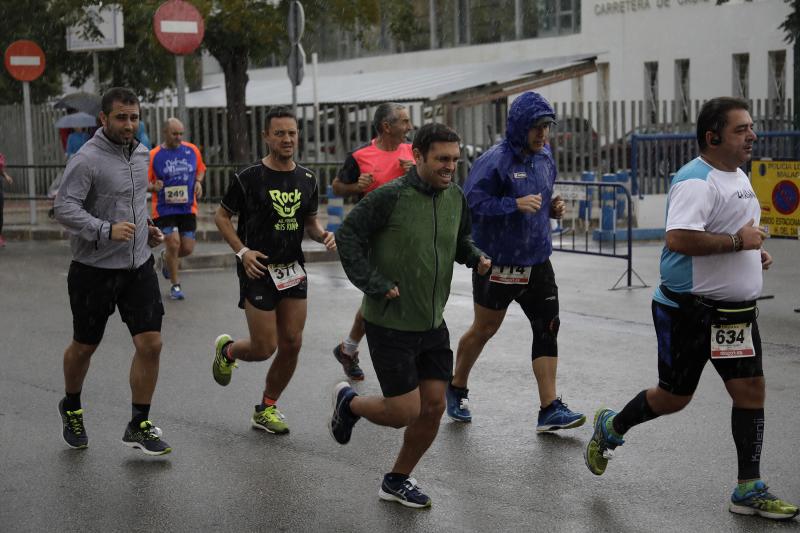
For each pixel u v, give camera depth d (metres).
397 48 47.69
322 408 8.72
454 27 44.75
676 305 6.21
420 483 6.84
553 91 40.19
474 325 8.13
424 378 6.37
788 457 7.18
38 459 7.43
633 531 5.95
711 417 8.16
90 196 7.22
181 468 7.21
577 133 24.27
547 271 7.95
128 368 10.19
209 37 27.59
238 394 9.18
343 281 15.73
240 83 28.94
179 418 8.45
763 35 33.06
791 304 13.10
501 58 42.66
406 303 6.21
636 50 37.03
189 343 11.33
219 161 25.77
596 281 15.21
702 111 6.13
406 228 6.18
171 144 14.10
